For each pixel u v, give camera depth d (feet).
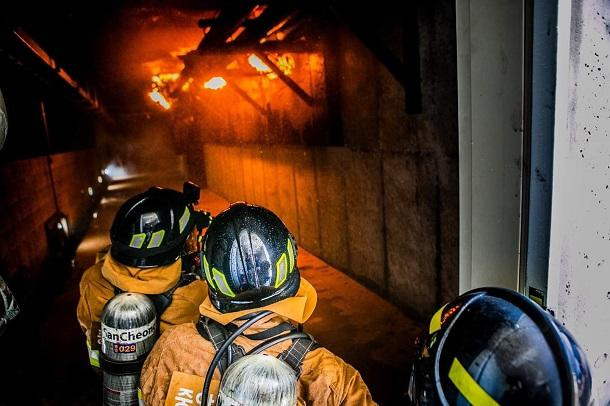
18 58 16.99
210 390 4.16
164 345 4.57
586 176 3.85
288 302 4.32
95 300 6.60
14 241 18.19
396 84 13.75
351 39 15.76
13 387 11.59
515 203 3.92
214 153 45.32
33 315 16.55
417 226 13.76
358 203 17.19
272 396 3.45
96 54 28.22
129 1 19.08
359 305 15.64
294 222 24.57
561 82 3.48
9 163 19.49
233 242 4.37
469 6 3.97
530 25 3.53
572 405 2.63
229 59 20.16
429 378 3.12
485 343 2.87
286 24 16.55
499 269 4.16
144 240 6.07
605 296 4.29
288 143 23.68
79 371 12.32
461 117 4.28
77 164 42.98
